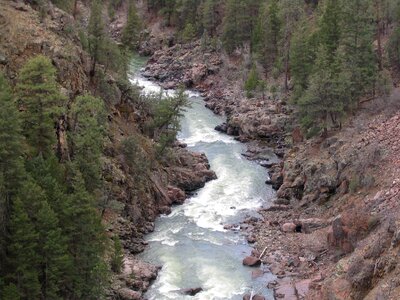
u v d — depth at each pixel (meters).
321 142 71.88
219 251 56.38
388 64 83.81
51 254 38.59
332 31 85.75
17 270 37.28
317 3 126.94
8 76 56.19
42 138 49.00
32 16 67.44
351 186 58.66
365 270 41.69
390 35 86.56
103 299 44.06
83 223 42.47
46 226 38.66
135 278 49.50
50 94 48.97
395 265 39.50
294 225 59.81
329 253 53.28
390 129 62.66
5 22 62.91
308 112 73.00
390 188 53.12
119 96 75.44
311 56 87.44
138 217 60.91
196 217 64.12
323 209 61.72
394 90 72.12
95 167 51.50
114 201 54.47
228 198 69.06
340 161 62.81
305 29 104.19
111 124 68.94
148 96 82.00
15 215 37.66
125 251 54.94
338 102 70.75
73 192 46.75
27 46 61.38
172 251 56.19
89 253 43.19
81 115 55.25
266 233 59.84
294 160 72.12
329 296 43.50
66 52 65.56
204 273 52.16
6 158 40.41
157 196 66.06
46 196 40.59
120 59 80.50
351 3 76.50
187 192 71.00
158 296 48.28
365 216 50.53
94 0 90.44
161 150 71.88
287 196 68.06
